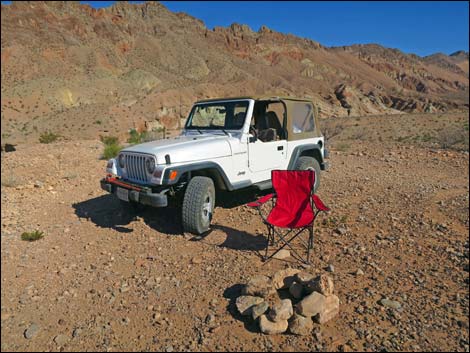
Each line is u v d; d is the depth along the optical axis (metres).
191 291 3.90
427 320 3.28
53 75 176.00
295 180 4.94
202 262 4.51
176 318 3.46
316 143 7.51
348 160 11.91
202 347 3.06
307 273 3.69
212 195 5.38
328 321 3.28
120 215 6.43
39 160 11.68
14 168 10.55
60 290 4.10
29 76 173.00
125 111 80.69
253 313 3.31
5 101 131.62
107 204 7.19
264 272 4.18
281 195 5.01
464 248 4.67
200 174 5.63
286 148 6.62
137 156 5.30
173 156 4.96
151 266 4.51
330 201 6.81
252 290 3.59
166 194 5.40
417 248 4.72
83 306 3.77
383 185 7.99
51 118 76.81
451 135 18.58
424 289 3.78
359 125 37.22
